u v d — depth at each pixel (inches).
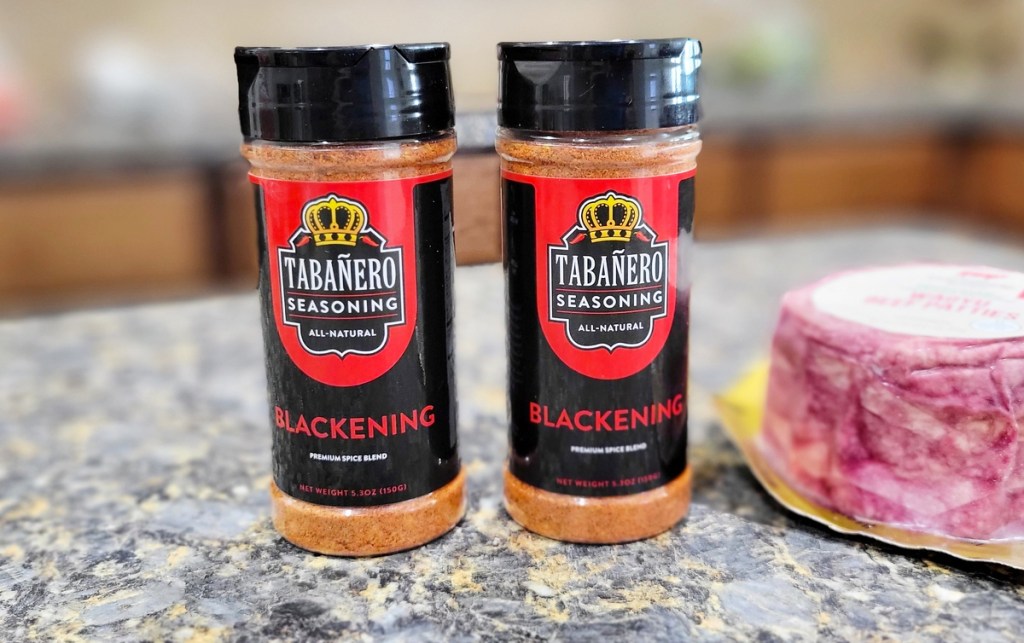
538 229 8.3
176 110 33.7
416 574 8.2
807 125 34.7
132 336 15.6
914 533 8.6
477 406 12.2
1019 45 44.9
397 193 8.0
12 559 8.6
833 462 9.0
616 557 8.5
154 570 8.4
